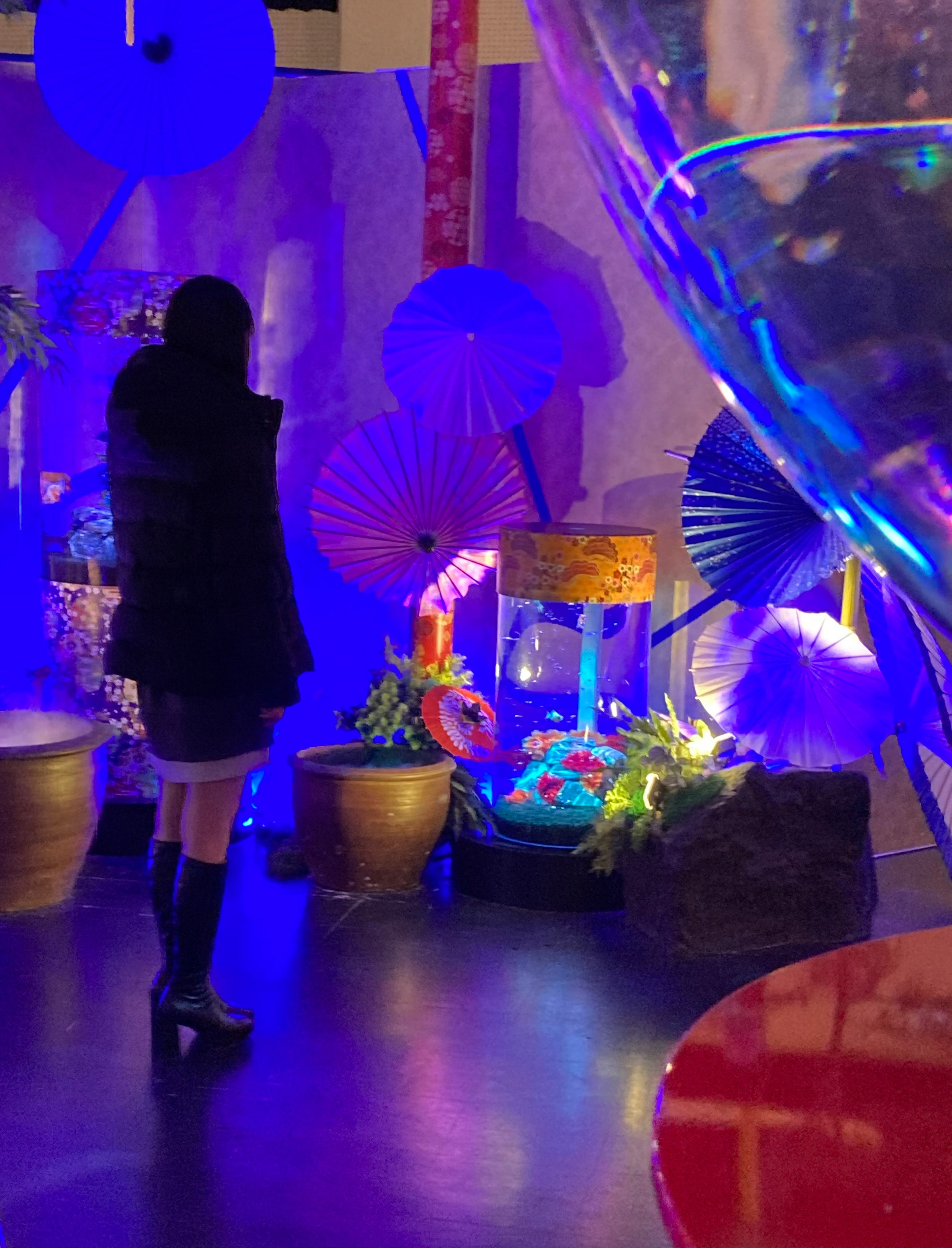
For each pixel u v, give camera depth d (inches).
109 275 164.7
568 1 17.9
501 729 168.2
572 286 176.1
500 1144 100.8
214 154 156.9
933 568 16.9
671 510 175.8
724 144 16.2
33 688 183.6
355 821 158.2
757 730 149.9
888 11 15.1
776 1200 22.9
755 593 156.4
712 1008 31.5
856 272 15.8
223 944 142.9
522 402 161.0
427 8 212.2
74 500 167.6
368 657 186.7
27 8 180.1
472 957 141.6
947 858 42.9
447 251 169.8
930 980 33.3
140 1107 104.5
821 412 16.9
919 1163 23.9
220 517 106.0
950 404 15.8
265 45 154.1
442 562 167.6
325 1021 123.1
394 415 166.7
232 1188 93.0
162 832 118.6
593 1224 90.0
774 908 146.8
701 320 18.3
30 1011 122.5
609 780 158.9
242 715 109.7
